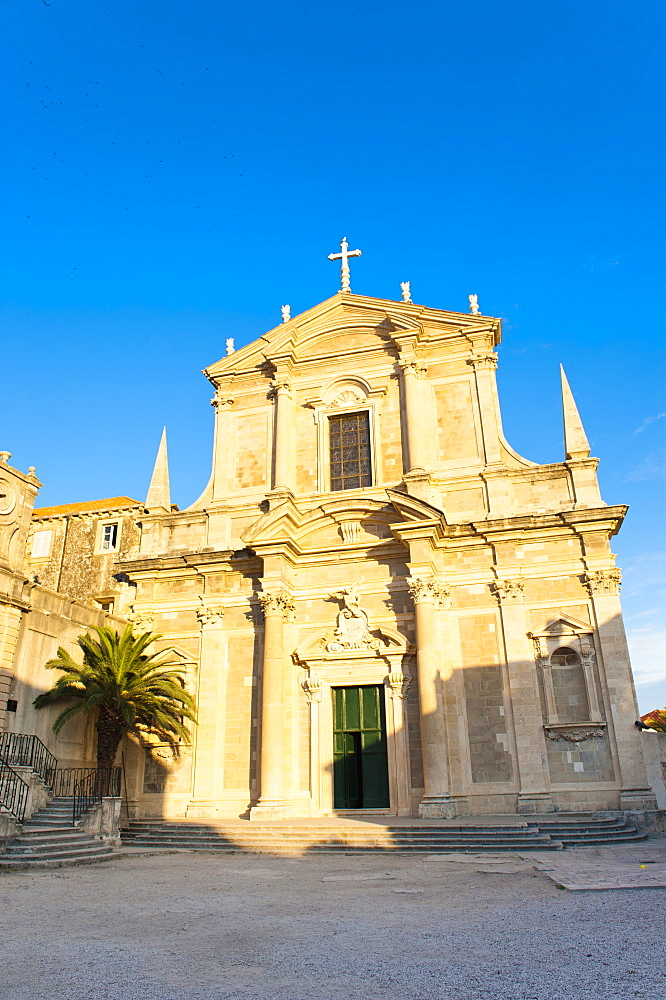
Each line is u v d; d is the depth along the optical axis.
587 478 25.30
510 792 22.50
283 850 19.06
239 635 26.47
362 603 25.58
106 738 23.38
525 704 23.12
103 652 23.92
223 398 30.08
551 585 24.30
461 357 27.73
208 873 15.34
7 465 23.44
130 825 22.34
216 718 25.47
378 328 29.02
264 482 28.41
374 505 25.78
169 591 27.94
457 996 6.34
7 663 21.95
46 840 17.84
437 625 24.59
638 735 22.12
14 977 7.30
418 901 11.23
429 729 22.59
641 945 7.91
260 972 7.34
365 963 7.59
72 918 10.42
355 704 25.03
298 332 29.78
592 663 23.23
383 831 19.48
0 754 20.92
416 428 26.78
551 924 9.17
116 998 6.53
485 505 25.81
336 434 28.55
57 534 36.94
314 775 24.25
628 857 15.83
